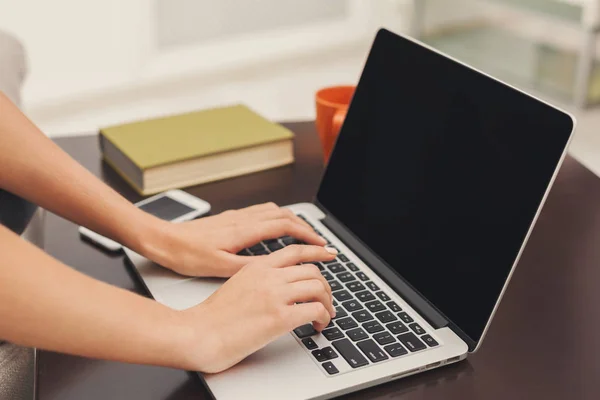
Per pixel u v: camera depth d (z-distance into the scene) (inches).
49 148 35.6
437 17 146.9
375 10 152.9
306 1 144.6
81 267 36.3
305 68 139.2
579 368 29.9
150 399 28.0
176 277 35.0
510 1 124.7
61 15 119.1
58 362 29.8
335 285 34.0
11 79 44.8
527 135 30.9
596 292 34.9
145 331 27.0
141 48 128.3
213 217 37.8
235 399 26.9
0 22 114.9
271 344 29.8
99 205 35.4
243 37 139.6
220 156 45.1
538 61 131.1
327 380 27.9
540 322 32.7
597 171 100.1
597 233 40.0
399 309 32.4
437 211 34.2
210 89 128.6
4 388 30.0
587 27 114.8
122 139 46.1
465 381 29.0
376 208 37.8
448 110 35.2
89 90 125.3
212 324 28.3
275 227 36.8
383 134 39.0
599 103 120.7
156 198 42.4
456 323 31.1
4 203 37.0
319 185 42.3
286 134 47.3
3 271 25.2
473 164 33.1
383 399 27.9
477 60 133.9
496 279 30.1
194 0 132.0
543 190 29.5
